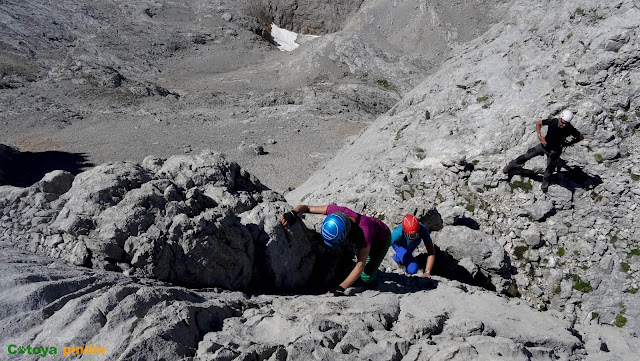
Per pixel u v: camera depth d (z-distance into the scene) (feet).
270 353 12.15
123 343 11.07
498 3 137.59
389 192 32.30
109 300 12.32
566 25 35.68
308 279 20.25
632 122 29.78
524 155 29.40
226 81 123.34
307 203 34.96
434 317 15.40
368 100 104.42
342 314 14.73
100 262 15.11
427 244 22.44
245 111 93.15
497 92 37.35
